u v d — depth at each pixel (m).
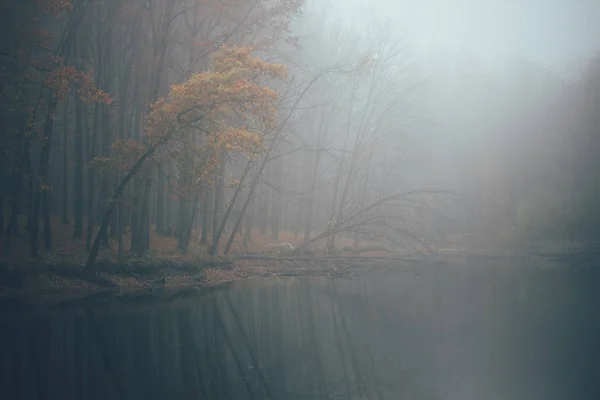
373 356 13.61
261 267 30.62
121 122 24.80
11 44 19.62
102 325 16.12
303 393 10.63
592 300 21.70
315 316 18.86
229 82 19.30
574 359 13.08
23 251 22.27
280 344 14.83
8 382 10.46
